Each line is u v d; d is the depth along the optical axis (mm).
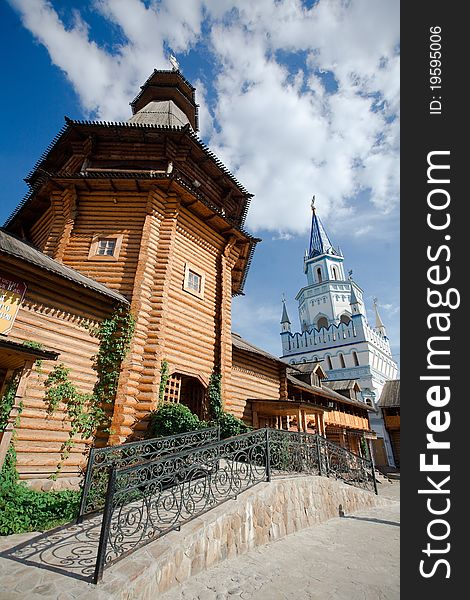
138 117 16344
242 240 15125
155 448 8273
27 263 7680
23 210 13750
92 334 9281
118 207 12023
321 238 54719
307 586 4406
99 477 7191
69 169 14172
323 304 47375
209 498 5879
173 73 18297
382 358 41594
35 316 8156
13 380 7391
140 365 9828
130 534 4688
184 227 12750
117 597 3354
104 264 11086
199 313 12414
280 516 6840
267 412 15289
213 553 4988
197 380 11648
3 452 6012
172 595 3977
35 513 5980
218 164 14859
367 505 11039
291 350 44938
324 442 10266
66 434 8141
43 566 3949
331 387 31344
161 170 13273
